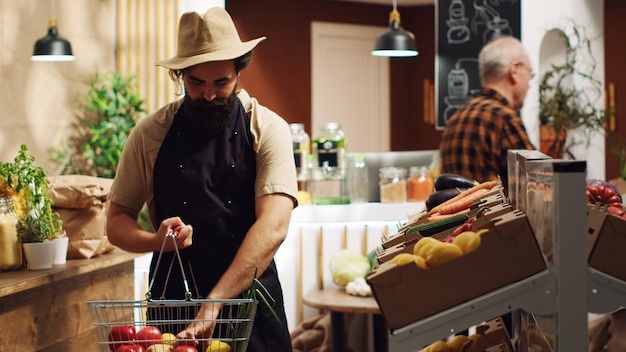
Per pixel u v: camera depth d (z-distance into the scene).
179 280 2.85
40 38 5.85
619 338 3.63
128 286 3.73
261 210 2.76
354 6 10.37
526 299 1.76
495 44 6.08
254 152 2.86
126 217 2.89
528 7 7.19
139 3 6.42
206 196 2.84
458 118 5.59
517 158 2.29
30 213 3.14
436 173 6.09
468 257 1.78
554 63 7.56
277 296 2.84
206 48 2.69
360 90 10.48
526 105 7.18
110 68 6.49
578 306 1.70
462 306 1.78
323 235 5.42
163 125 2.91
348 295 5.14
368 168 6.16
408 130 10.77
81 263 3.26
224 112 2.78
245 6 9.72
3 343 2.74
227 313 2.60
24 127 6.05
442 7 7.34
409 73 10.77
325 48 10.20
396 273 1.79
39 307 2.95
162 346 2.09
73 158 6.43
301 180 5.65
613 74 9.95
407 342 1.79
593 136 7.64
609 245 1.82
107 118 6.38
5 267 3.00
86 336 3.30
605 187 2.52
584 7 7.46
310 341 5.24
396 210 5.45
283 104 9.92
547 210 1.76
